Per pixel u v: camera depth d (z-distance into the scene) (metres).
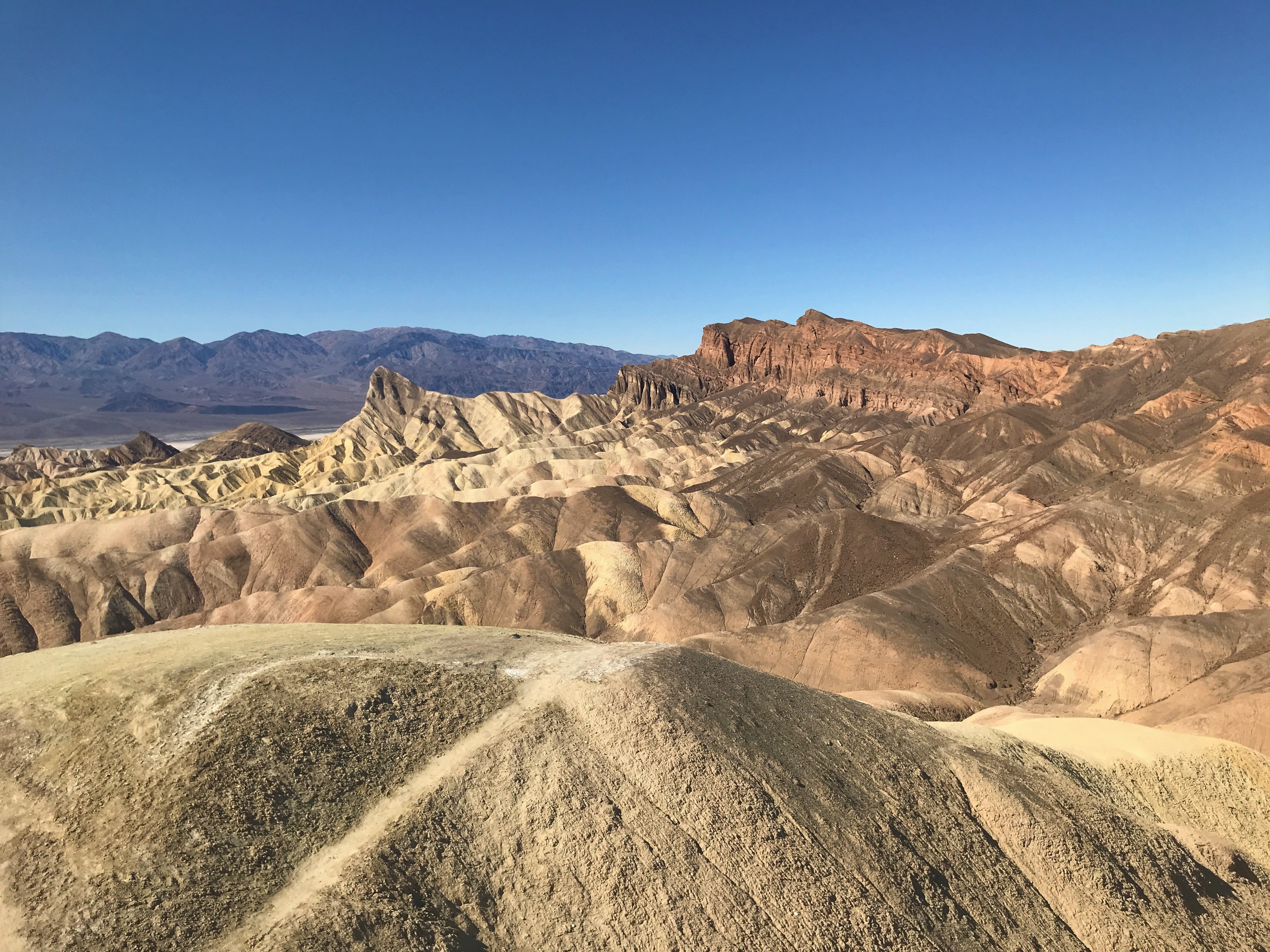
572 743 26.25
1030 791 31.67
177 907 18.73
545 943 20.98
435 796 23.30
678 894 22.55
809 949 22.28
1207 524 88.75
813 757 29.17
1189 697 60.69
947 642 76.50
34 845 20.55
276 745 23.88
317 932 18.08
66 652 32.28
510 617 91.88
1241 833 37.12
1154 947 26.66
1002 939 25.39
